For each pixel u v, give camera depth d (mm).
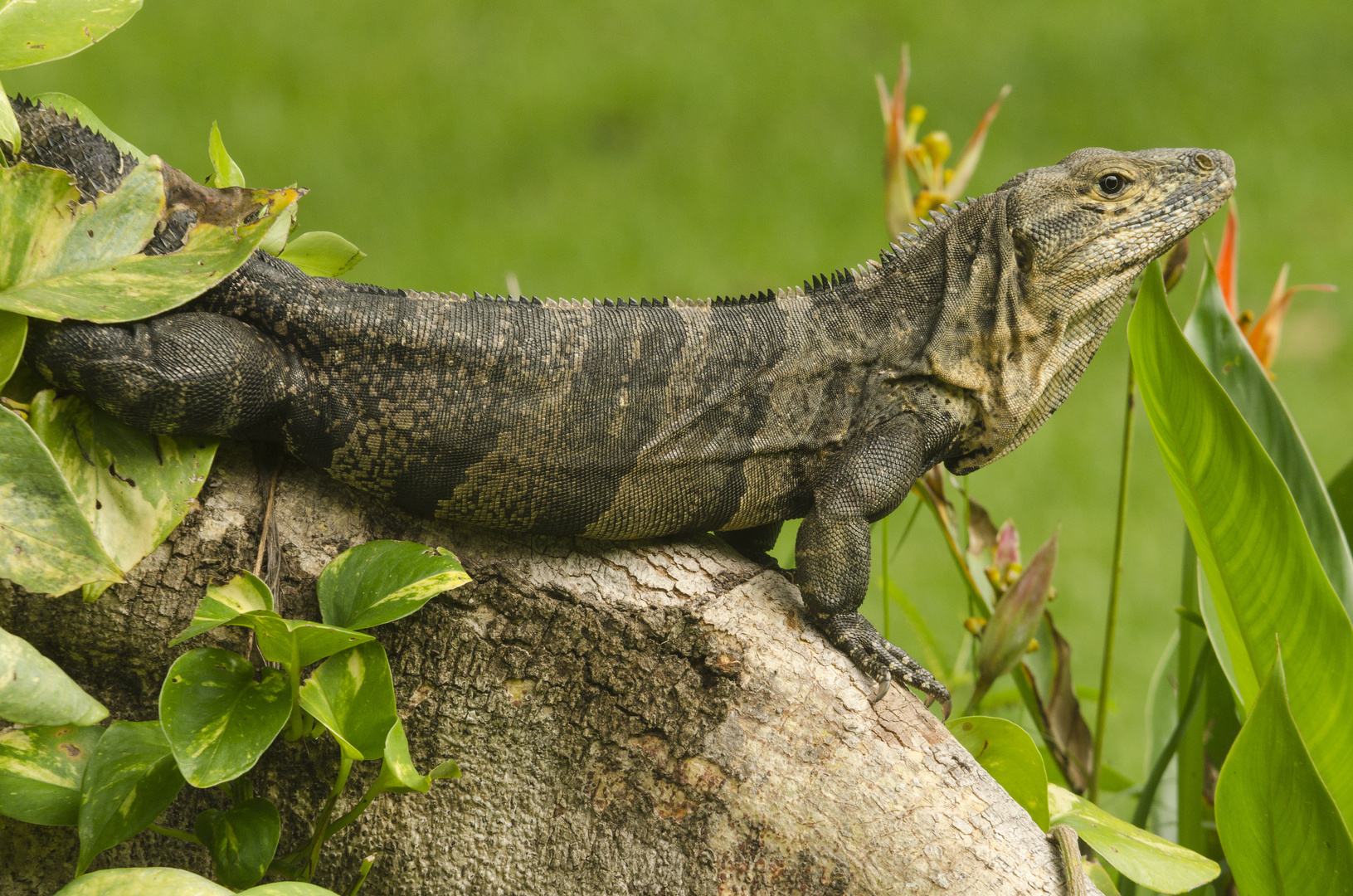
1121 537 7266
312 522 5645
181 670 4719
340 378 5633
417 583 5023
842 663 5809
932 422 6453
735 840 5457
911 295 6543
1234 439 5551
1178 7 27281
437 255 18594
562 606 5688
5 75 21703
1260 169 21141
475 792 5617
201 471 5312
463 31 26688
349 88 24078
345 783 5242
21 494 4473
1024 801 6227
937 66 24875
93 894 4238
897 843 5363
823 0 28234
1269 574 5695
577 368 5949
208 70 23891
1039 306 6539
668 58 25625
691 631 5680
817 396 6336
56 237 4922
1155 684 8352
